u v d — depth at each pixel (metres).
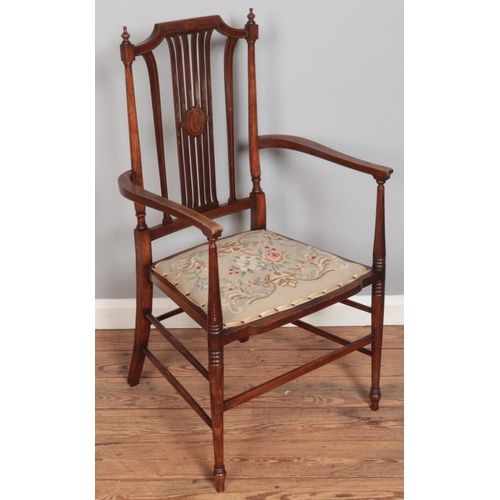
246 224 2.12
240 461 1.67
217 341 1.43
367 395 1.90
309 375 1.99
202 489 1.59
